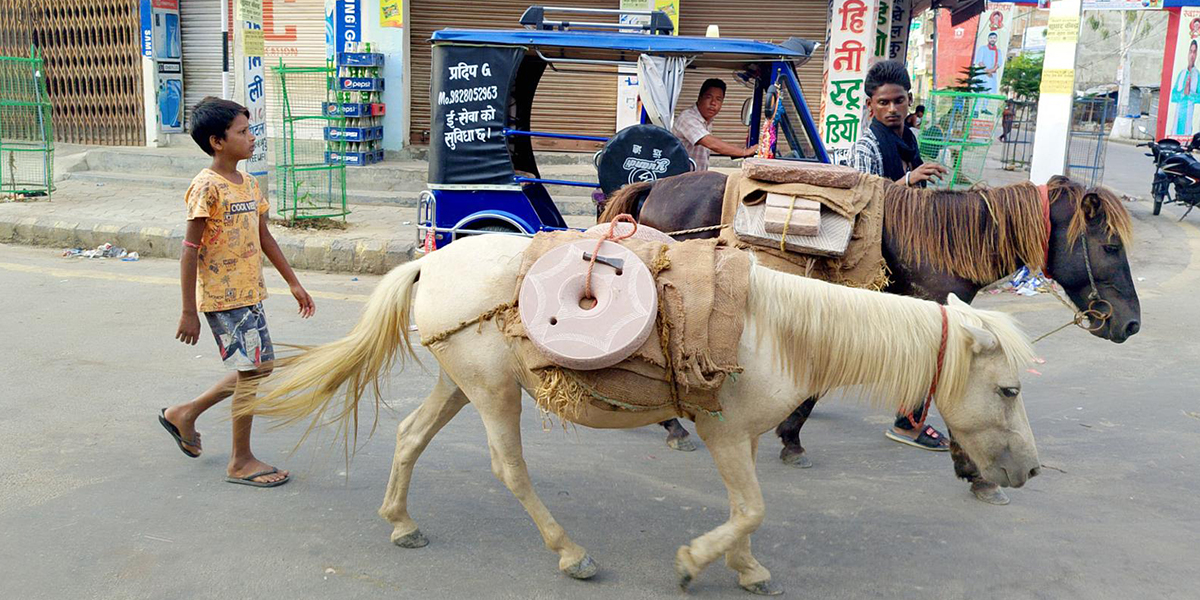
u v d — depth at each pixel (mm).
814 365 3305
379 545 3770
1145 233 11328
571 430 5145
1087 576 3639
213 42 13680
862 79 10578
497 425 3439
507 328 3230
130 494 4141
